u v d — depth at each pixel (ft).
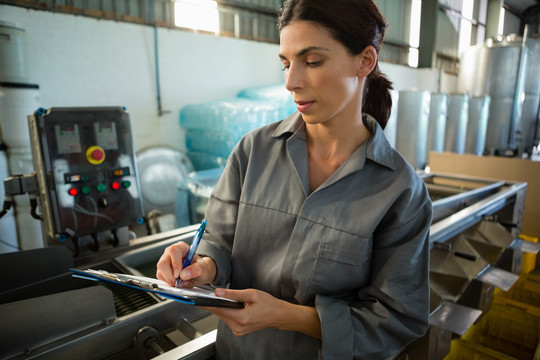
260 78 13.57
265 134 2.25
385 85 2.17
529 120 17.08
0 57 6.61
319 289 1.96
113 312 2.97
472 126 15.57
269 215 2.06
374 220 1.84
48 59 8.81
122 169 4.62
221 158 10.50
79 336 2.74
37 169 4.43
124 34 10.02
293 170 2.06
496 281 3.82
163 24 10.95
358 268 1.92
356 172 1.96
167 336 3.18
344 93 1.68
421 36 22.59
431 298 3.39
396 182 1.88
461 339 4.20
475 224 5.07
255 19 13.30
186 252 1.99
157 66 10.82
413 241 1.91
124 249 4.77
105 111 4.43
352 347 1.85
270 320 1.71
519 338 5.19
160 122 11.19
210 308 1.55
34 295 3.57
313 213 1.94
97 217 4.49
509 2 28.89
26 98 7.01
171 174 10.12
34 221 7.32
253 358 2.16
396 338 1.99
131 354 3.04
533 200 7.87
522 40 16.19
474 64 16.31
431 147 14.69
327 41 1.56
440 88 24.17
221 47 12.19
